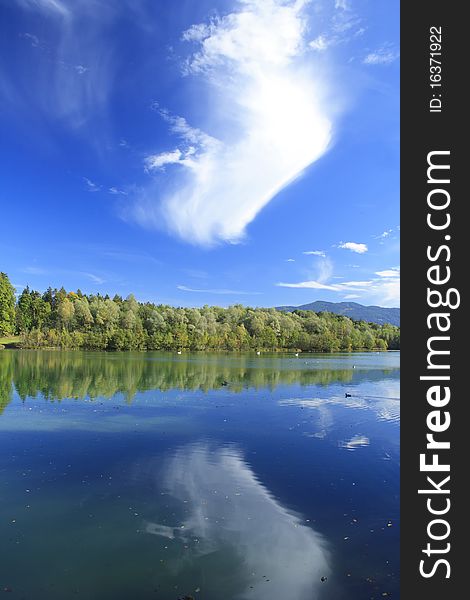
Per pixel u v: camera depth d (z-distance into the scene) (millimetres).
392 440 22547
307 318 164625
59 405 31484
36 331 106438
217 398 35719
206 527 13070
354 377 54562
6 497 15094
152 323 125000
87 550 11758
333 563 11203
